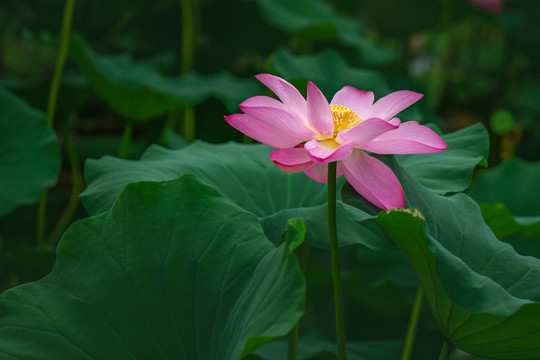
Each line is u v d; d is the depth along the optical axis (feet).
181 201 7.66
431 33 24.21
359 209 7.51
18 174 9.75
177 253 7.59
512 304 7.23
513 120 17.54
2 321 7.49
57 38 12.58
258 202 8.28
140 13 19.65
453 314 7.36
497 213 8.59
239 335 7.28
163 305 7.52
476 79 25.02
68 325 7.48
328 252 11.93
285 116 7.36
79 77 15.39
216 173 8.36
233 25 20.70
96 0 18.92
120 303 7.53
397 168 7.72
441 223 7.69
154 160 8.45
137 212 7.64
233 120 7.43
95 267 7.59
